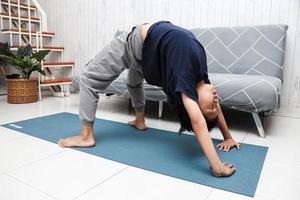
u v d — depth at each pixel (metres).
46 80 3.19
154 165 1.32
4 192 1.05
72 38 3.89
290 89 2.64
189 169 1.28
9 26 3.56
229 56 2.49
